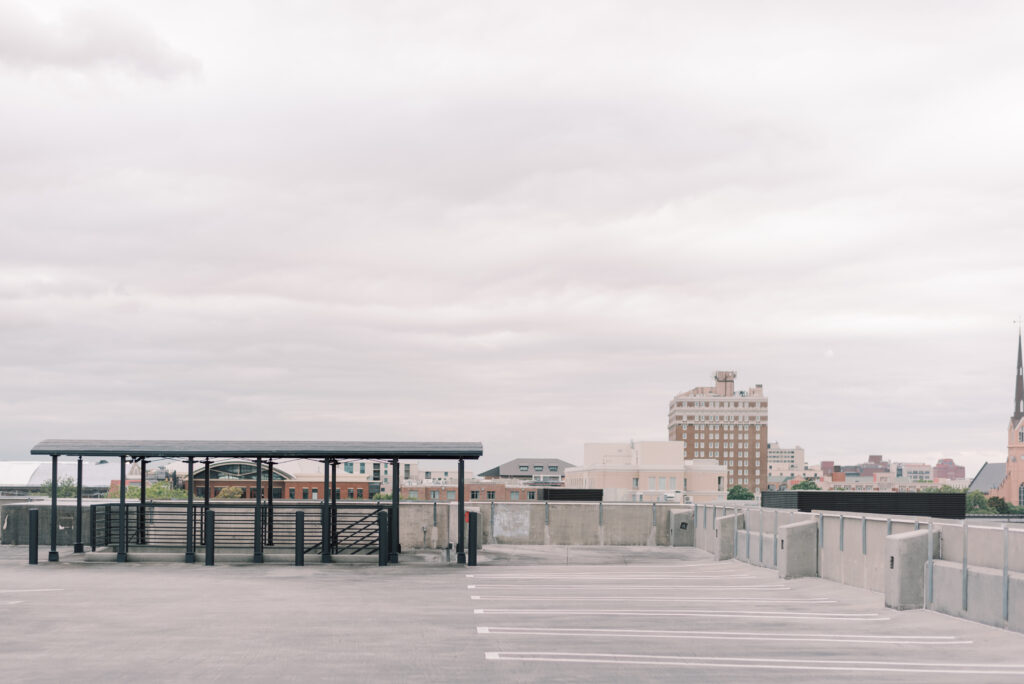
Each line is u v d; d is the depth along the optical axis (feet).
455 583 82.99
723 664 44.65
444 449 100.83
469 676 41.16
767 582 84.58
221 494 495.00
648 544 127.75
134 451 100.58
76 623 57.88
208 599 70.64
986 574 57.47
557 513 127.54
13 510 118.21
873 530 74.69
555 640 51.31
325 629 55.36
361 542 119.75
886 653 48.37
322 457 101.65
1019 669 44.06
